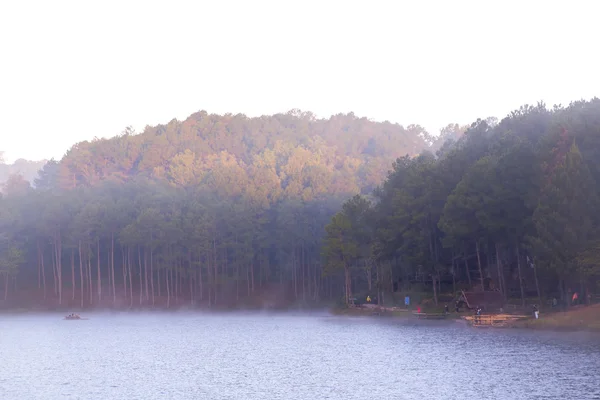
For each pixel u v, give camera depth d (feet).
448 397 152.66
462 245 393.50
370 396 156.87
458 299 385.91
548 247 298.15
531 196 329.11
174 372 203.41
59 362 234.17
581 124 324.80
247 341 298.56
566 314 293.84
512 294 381.81
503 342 249.14
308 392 163.94
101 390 174.40
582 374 173.37
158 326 417.28
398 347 248.73
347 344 269.44
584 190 297.74
